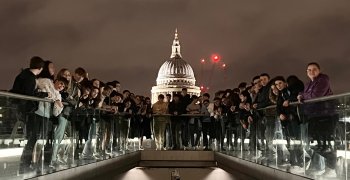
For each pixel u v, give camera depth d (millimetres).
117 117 16000
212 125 19969
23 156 8398
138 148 20469
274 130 11016
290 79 10242
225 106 17078
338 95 7625
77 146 11570
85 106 12148
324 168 8320
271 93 11297
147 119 21375
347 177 7477
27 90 9109
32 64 9320
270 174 11258
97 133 13320
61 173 10242
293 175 9773
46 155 9531
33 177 8812
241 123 14453
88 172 12336
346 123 7496
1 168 7543
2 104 7617
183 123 20438
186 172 19875
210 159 19844
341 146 7684
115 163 15469
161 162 20094
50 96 10094
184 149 20453
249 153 13477
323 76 9539
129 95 19328
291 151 9883
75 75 13195
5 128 7711
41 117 9250
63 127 10445
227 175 16750
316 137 8641
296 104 9578
